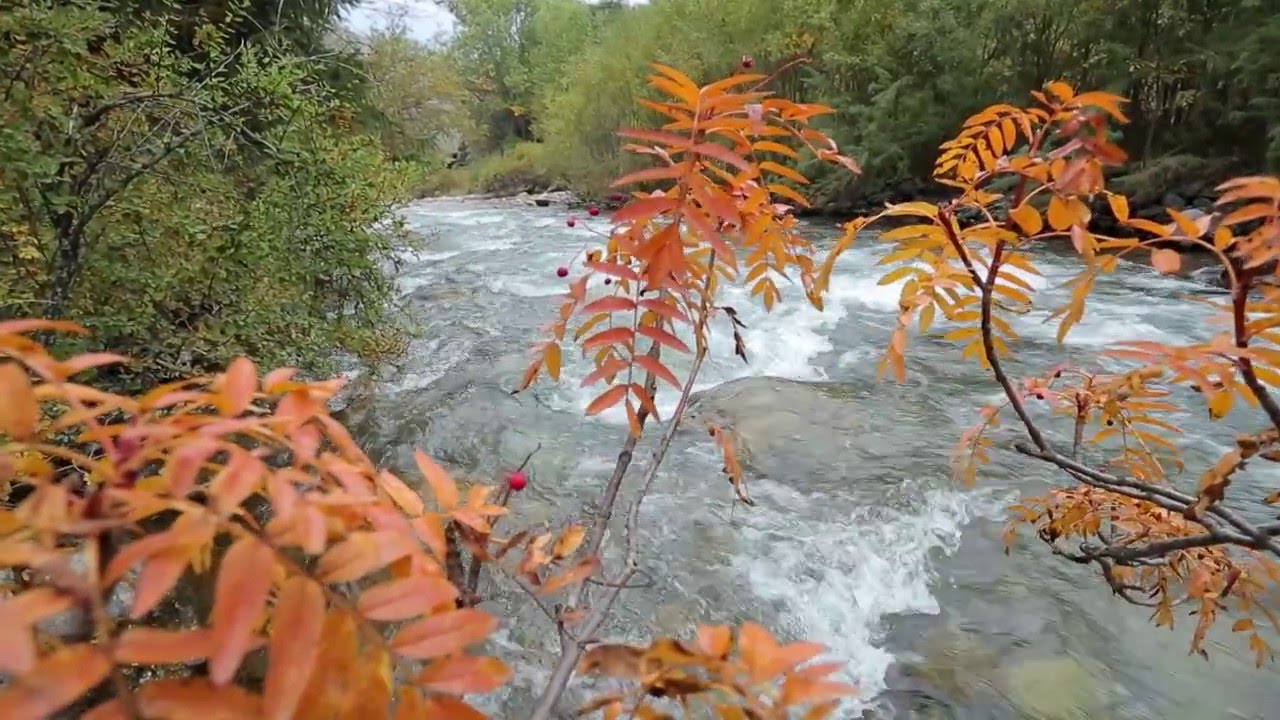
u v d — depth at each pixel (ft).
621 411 17.15
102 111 10.46
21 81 9.43
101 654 1.05
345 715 1.24
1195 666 8.96
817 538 12.10
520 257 37.73
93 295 11.18
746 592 10.88
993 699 8.80
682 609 10.52
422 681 1.37
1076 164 2.57
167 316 12.26
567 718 2.06
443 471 2.35
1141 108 44.88
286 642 1.18
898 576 11.18
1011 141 3.02
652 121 63.00
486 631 1.44
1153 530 4.34
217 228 12.05
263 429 1.56
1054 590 10.57
